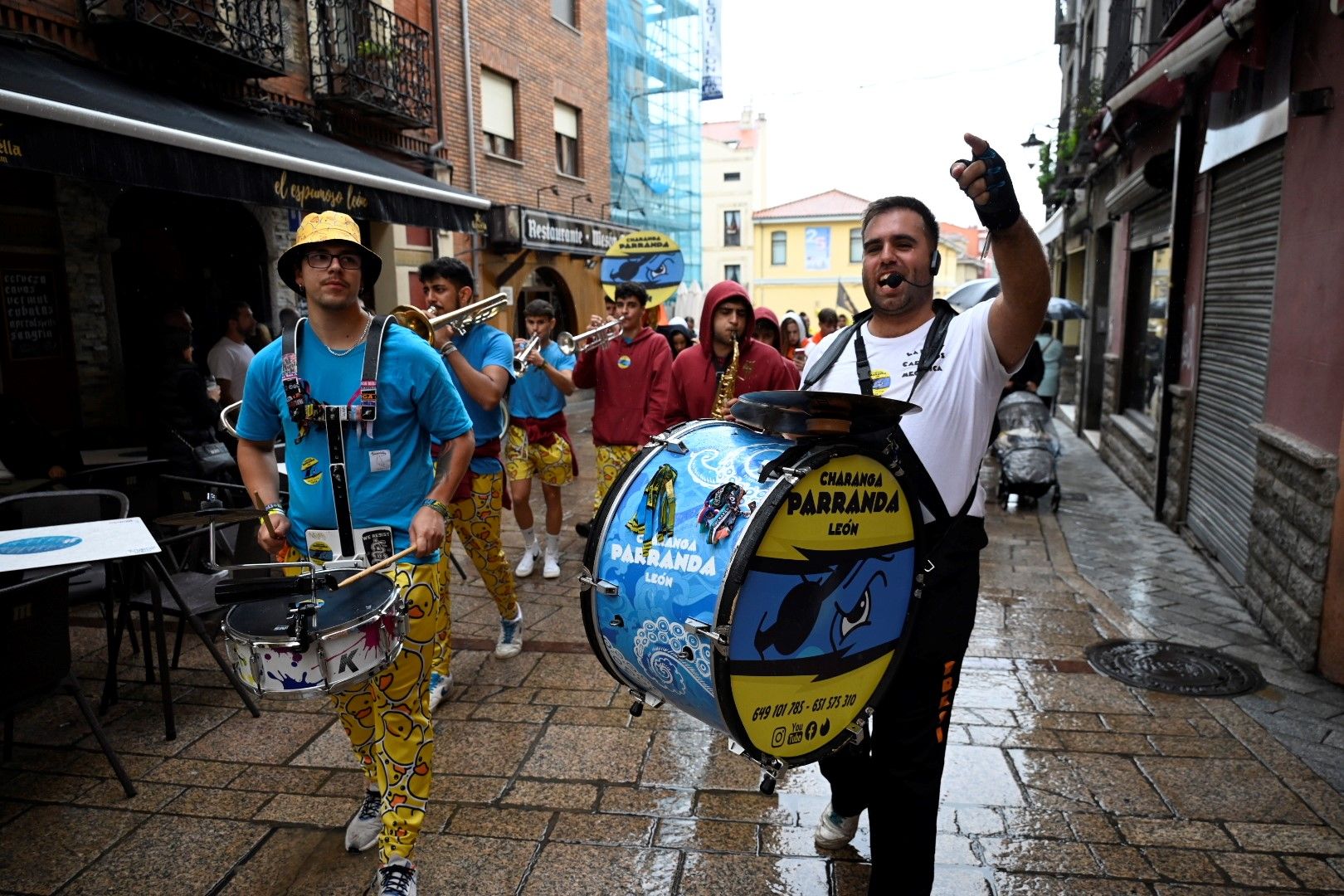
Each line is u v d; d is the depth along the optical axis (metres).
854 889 2.48
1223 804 2.90
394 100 10.48
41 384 7.32
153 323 8.41
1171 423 7.21
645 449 2.10
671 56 22.88
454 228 8.53
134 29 6.95
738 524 1.73
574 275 16.83
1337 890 2.46
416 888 2.39
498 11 13.80
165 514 4.67
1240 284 5.58
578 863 2.60
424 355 2.42
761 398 1.82
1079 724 3.49
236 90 8.41
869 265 2.17
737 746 1.82
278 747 3.33
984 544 2.15
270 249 9.46
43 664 2.83
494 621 4.79
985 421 2.10
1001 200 1.77
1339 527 3.84
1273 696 3.76
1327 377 4.03
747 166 45.69
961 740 3.35
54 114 4.50
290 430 2.41
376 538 2.39
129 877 2.55
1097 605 5.01
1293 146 4.54
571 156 16.89
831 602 1.86
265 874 2.56
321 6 9.55
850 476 1.83
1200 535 6.32
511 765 3.18
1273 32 4.75
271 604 2.21
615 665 2.09
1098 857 2.61
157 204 8.44
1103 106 9.74
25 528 3.25
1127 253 9.91
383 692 2.35
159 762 3.21
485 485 3.99
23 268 7.15
